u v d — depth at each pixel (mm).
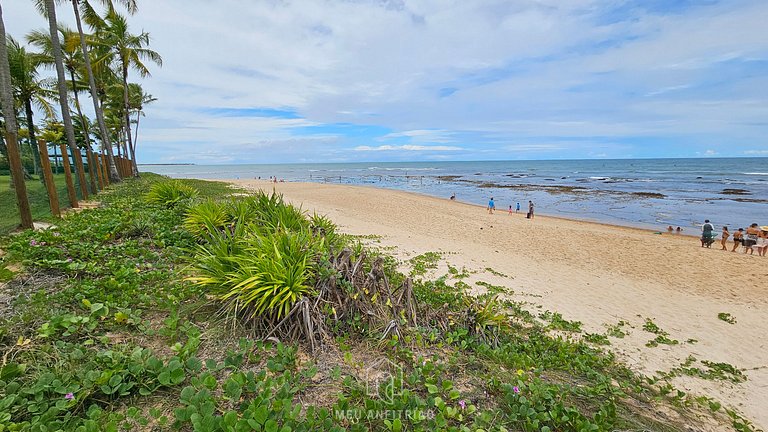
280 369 2926
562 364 4242
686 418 3604
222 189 22328
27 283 3990
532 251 11891
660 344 5820
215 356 3088
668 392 4117
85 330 3084
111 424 2010
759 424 4020
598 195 32250
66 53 21047
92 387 2367
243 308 3619
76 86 24125
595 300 7641
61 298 3572
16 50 19766
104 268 4602
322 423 2338
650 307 7426
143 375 2580
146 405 2404
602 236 14281
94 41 20781
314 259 4215
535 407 2887
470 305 4980
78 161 11445
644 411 3428
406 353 3414
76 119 31906
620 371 4570
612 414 2947
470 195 33062
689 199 28781
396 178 61938
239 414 2359
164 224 7293
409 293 4246
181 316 3645
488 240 13406
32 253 4625
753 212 22703
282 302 3432
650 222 19969
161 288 4262
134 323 3262
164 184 11039
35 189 15898
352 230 13070
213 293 3914
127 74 25281
